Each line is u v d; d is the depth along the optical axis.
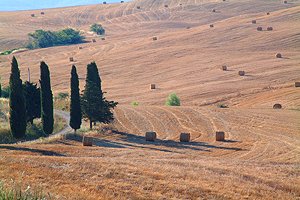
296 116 96.88
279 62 149.12
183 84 136.50
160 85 138.50
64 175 36.16
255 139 78.88
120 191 33.66
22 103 78.88
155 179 39.03
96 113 89.75
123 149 69.31
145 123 94.31
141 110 106.31
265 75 136.75
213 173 45.47
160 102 120.50
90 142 73.31
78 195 29.77
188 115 99.94
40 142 73.94
